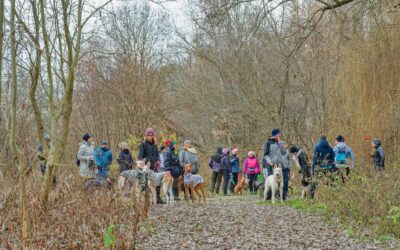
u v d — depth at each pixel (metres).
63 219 9.65
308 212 13.19
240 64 29.84
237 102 30.75
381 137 18.89
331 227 11.04
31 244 7.91
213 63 33.12
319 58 23.95
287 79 26.62
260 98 28.95
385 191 11.62
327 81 23.56
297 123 26.64
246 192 22.58
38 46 9.69
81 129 26.47
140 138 25.42
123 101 26.20
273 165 15.93
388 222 10.38
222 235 10.20
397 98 18.95
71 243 8.44
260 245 9.34
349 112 20.39
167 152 15.16
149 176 14.16
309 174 15.67
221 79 32.88
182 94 36.59
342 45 21.55
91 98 26.38
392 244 9.45
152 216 12.09
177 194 16.53
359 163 15.09
